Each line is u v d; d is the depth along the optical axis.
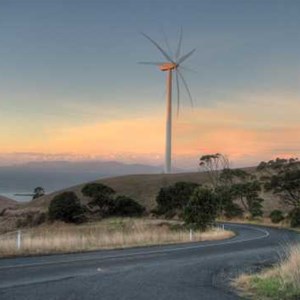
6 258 19.53
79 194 90.44
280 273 13.35
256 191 77.56
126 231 37.94
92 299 10.52
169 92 93.88
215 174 102.69
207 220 43.06
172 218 70.81
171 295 11.25
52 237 28.06
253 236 39.91
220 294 11.52
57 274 14.62
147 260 19.64
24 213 74.69
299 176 72.00
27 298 10.55
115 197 76.62
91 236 30.08
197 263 18.95
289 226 58.88
